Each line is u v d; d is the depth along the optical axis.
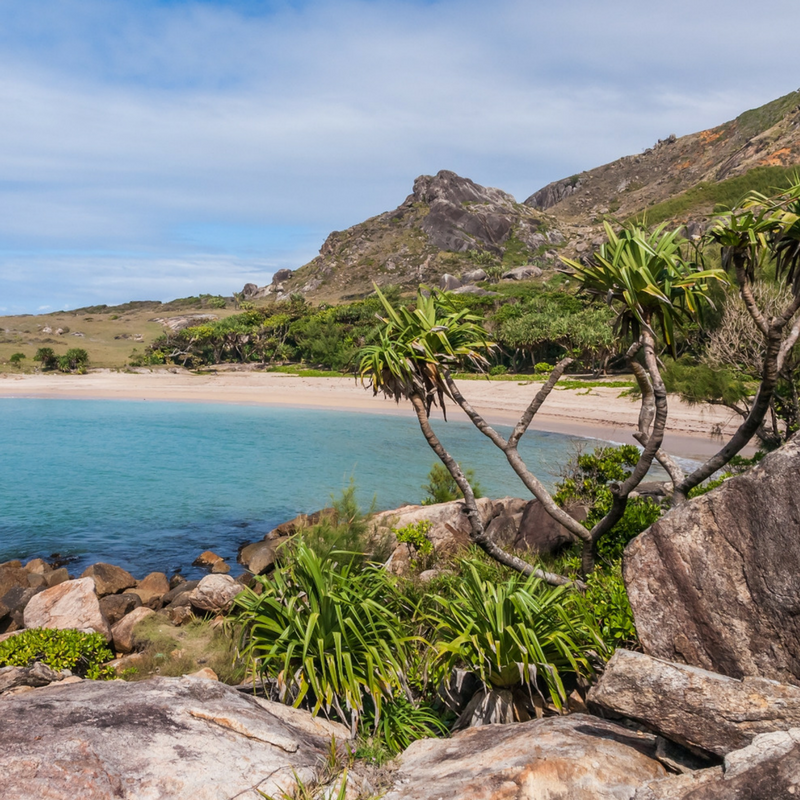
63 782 3.14
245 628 6.42
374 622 6.08
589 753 3.64
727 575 3.99
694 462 27.56
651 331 6.08
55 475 30.47
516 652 5.49
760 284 12.30
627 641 5.59
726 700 3.31
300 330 121.38
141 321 188.25
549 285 145.75
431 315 6.73
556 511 7.02
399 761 4.45
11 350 126.19
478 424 7.16
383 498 24.12
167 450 38.47
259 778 3.59
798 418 12.11
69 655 9.20
